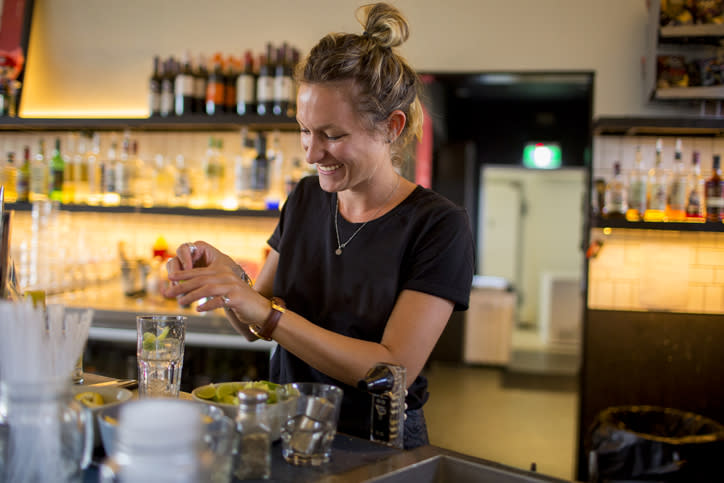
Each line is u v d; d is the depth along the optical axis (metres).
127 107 3.73
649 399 3.16
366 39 1.24
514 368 6.43
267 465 0.86
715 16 2.98
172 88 3.41
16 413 0.73
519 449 3.82
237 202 3.44
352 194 1.39
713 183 3.07
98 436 0.90
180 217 3.64
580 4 3.35
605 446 2.40
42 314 0.74
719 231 2.97
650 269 3.23
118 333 3.05
